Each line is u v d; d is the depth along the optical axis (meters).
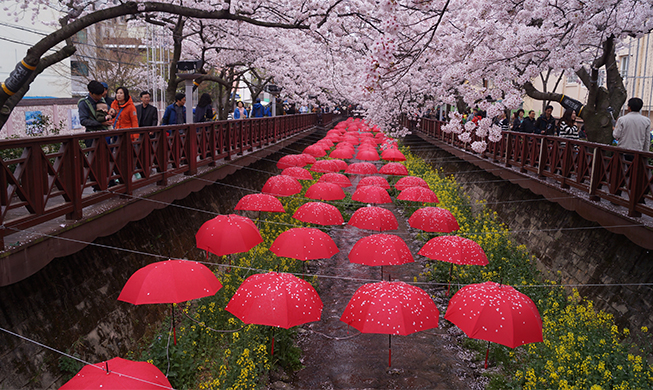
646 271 6.90
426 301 5.69
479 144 9.40
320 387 6.39
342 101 38.75
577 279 8.42
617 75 9.38
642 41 17.97
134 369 3.65
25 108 19.00
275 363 6.81
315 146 17.94
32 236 4.76
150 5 7.16
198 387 6.04
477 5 8.75
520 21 8.46
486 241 10.59
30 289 5.27
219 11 7.75
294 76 21.45
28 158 4.66
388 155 17.48
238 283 8.30
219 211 11.85
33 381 4.90
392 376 6.65
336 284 10.11
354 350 7.41
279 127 21.16
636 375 5.48
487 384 6.38
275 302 5.43
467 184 17.72
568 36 8.41
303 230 8.08
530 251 10.55
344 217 15.06
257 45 16.27
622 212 7.01
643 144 7.77
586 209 8.08
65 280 5.82
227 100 18.75
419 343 7.64
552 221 10.25
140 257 7.57
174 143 8.71
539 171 10.70
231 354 6.35
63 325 5.54
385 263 7.61
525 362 6.79
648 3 7.70
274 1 11.72
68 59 24.06
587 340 6.40
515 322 5.16
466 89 9.27
